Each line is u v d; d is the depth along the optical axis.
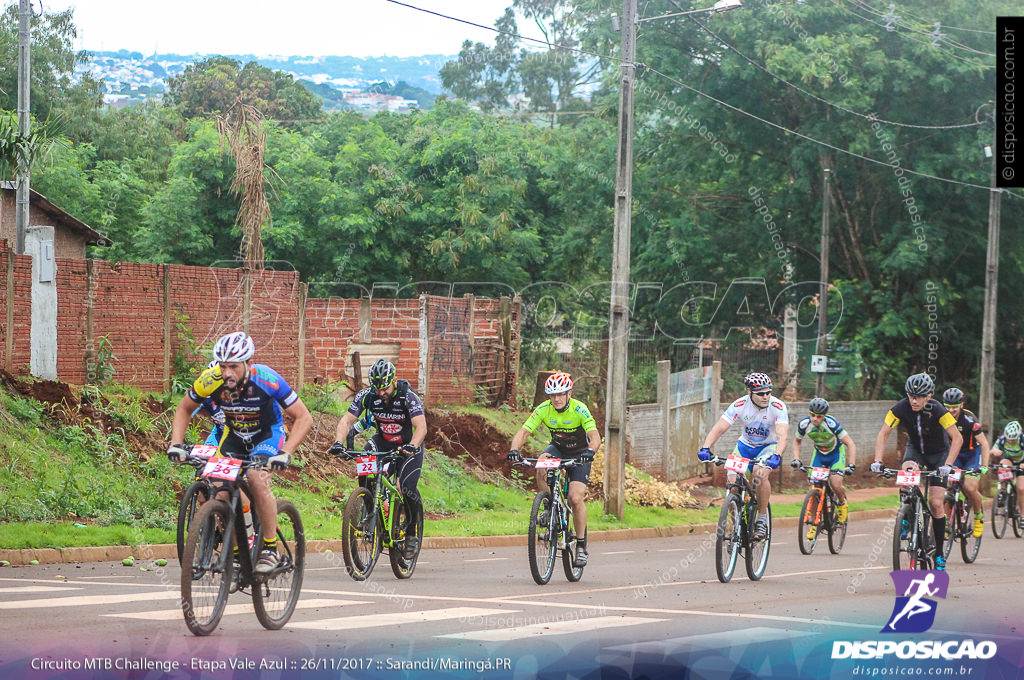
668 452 48.69
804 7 61.81
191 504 13.69
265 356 39.03
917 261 61.00
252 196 48.22
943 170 63.22
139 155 89.31
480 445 43.72
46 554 23.41
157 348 35.19
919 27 62.19
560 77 111.56
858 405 62.78
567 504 22.41
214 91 120.31
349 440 21.50
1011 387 77.62
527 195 83.00
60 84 87.62
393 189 75.25
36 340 31.48
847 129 60.38
